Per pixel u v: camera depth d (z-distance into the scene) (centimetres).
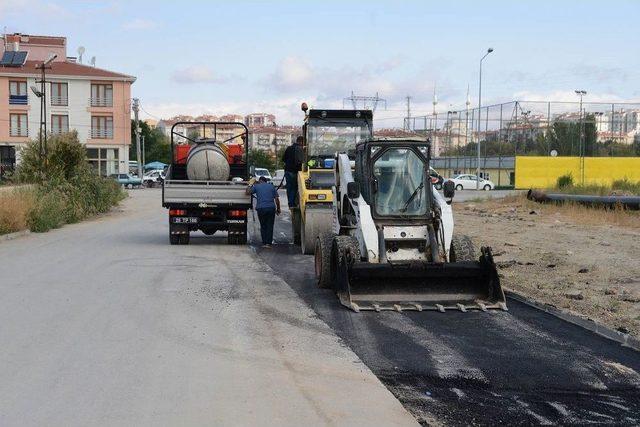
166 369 722
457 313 1006
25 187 2548
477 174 5462
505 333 899
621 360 788
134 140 10862
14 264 1451
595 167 5525
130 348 798
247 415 594
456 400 654
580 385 703
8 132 6912
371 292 1052
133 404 616
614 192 3072
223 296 1119
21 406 607
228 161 2083
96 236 2119
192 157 1969
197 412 599
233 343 830
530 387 695
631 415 625
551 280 1280
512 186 5653
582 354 809
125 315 965
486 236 1994
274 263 1527
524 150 5700
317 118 1819
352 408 618
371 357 789
